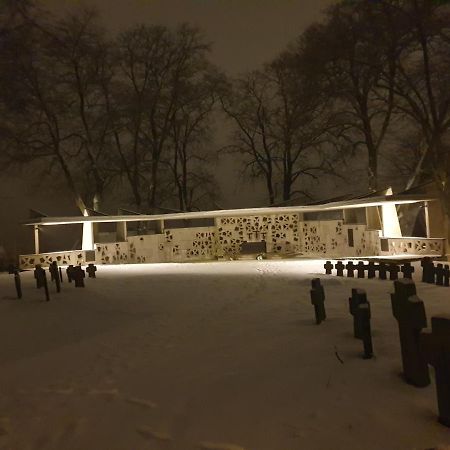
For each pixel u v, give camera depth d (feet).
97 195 97.40
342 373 16.58
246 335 24.02
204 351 21.59
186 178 108.17
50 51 80.79
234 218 85.51
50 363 21.26
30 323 30.45
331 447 11.53
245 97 105.91
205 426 13.41
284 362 18.61
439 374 12.14
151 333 26.20
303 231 83.82
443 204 67.46
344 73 80.74
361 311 18.24
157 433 13.24
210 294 39.88
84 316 32.19
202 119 105.50
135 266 73.92
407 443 11.35
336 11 74.79
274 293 38.70
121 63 97.55
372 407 13.55
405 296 15.15
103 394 16.81
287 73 97.30
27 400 16.69
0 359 22.26
